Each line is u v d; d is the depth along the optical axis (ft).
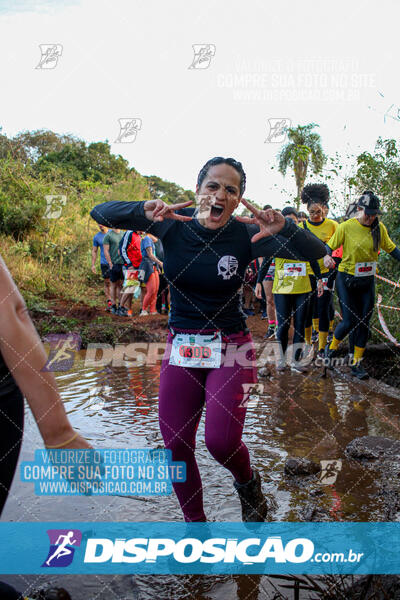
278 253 7.25
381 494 8.98
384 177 21.22
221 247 6.95
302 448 11.16
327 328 19.11
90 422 12.57
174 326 7.28
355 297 16.69
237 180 6.89
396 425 12.50
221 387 7.00
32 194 35.32
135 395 14.89
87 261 35.53
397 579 6.33
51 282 30.86
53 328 22.25
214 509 8.59
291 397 14.89
